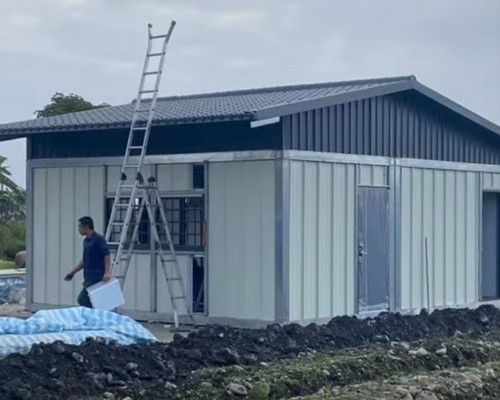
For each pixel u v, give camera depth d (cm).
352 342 1362
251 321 1523
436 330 1516
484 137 1945
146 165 1628
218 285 1559
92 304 1400
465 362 1307
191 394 1009
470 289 1902
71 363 1043
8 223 3756
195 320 1581
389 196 1709
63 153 1733
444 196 1844
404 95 1741
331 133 1584
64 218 1731
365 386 1103
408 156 1753
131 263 1644
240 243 1538
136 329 1232
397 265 1720
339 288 1597
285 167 1496
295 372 1109
